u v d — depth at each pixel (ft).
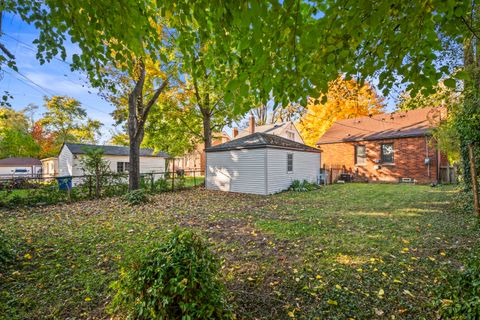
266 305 8.19
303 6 7.75
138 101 37.22
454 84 6.84
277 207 25.67
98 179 33.12
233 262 11.62
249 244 14.11
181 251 7.04
